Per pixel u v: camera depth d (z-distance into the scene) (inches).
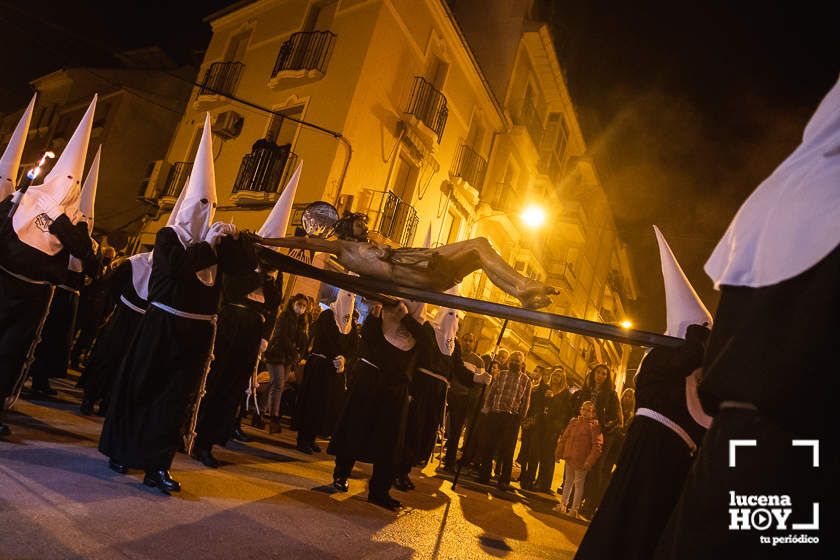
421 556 193.2
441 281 156.4
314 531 189.8
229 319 257.6
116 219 1118.4
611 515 138.3
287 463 301.1
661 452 140.1
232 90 911.7
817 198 65.7
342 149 743.1
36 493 162.1
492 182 1035.3
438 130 858.8
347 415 252.8
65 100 1317.7
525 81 1110.4
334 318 366.0
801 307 63.1
